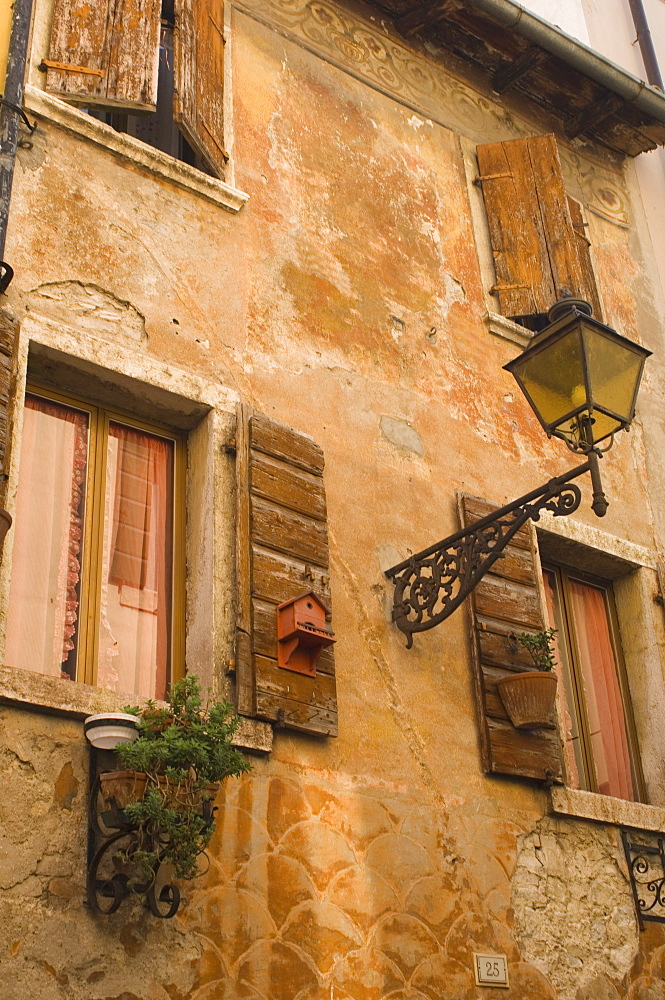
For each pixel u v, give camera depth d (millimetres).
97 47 6652
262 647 5648
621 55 10930
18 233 5926
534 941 6055
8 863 4609
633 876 6652
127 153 6527
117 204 6387
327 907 5395
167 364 6145
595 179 9703
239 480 6004
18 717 4855
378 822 5773
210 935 5000
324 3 8359
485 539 6094
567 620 7570
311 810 5562
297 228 7223
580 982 6113
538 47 8961
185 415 6203
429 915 5723
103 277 6141
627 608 7836
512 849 6227
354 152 7883
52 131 6289
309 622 5730
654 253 9766
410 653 6383
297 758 5629
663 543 8227
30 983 4477
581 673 7461
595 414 5715
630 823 6773
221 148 7047
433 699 6340
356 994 5297
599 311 8891
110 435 6039
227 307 6598
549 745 6578
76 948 4633
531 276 8352
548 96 9531
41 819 4754
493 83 9266
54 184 6176
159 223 6527
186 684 4996
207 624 5672
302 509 6203
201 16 7250
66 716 4973
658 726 7422
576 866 6449
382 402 7074
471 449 7395
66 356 5770
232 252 6789
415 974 5531
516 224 8516
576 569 7824
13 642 5289
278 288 6910
